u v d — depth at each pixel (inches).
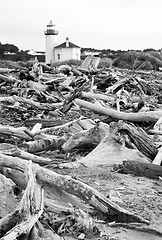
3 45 2743.6
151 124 410.0
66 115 538.0
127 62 1616.6
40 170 205.8
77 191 196.9
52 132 405.7
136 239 178.7
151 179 274.7
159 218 203.6
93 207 197.9
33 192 172.2
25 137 347.3
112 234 180.2
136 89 746.8
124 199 228.2
